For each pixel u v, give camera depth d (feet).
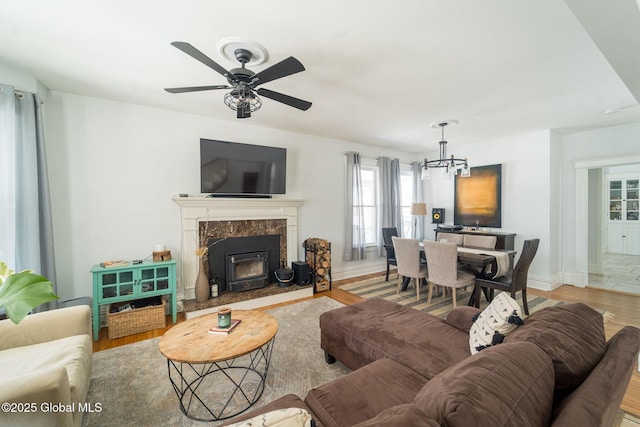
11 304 2.97
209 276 12.60
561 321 4.25
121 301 10.32
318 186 16.21
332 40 6.73
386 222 18.66
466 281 11.77
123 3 5.54
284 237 14.82
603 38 5.26
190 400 6.44
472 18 5.92
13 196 8.04
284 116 12.53
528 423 2.54
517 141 15.94
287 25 6.19
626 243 24.39
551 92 9.78
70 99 10.10
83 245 10.37
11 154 7.98
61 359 5.49
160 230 11.76
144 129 11.38
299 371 7.55
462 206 18.49
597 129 14.60
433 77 8.68
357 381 4.80
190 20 6.06
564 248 15.84
